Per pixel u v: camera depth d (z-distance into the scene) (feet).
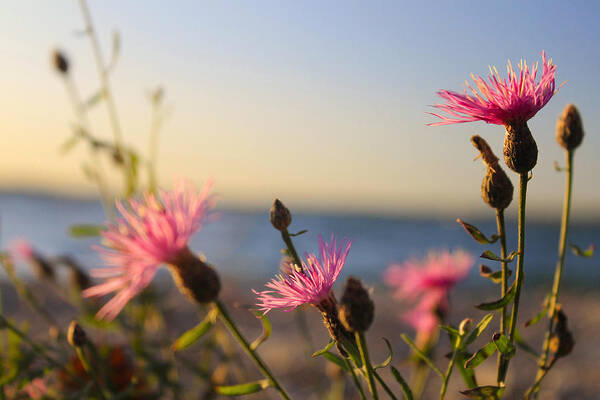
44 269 1.22
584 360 1.88
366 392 1.62
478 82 0.63
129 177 1.09
